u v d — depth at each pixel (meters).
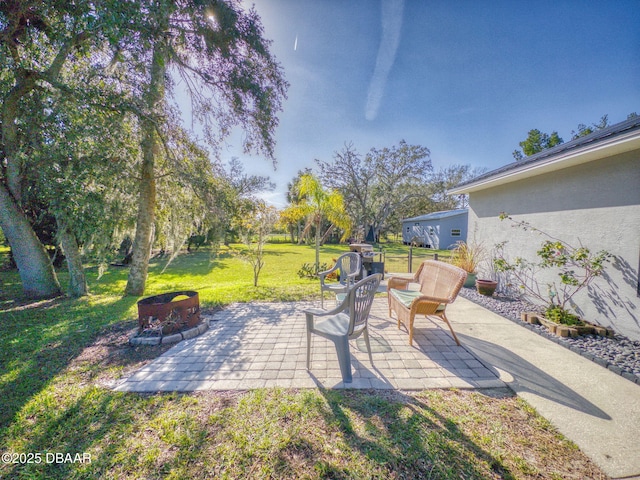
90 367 2.46
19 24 3.72
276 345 2.94
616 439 1.58
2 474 1.39
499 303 4.52
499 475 1.35
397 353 2.71
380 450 1.51
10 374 2.34
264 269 10.22
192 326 3.35
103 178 4.46
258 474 1.38
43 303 4.78
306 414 1.81
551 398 1.98
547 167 3.81
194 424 1.73
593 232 3.43
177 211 5.85
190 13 3.96
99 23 3.28
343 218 7.92
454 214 18.27
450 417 1.77
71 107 3.98
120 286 7.11
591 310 3.46
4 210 4.77
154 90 4.44
